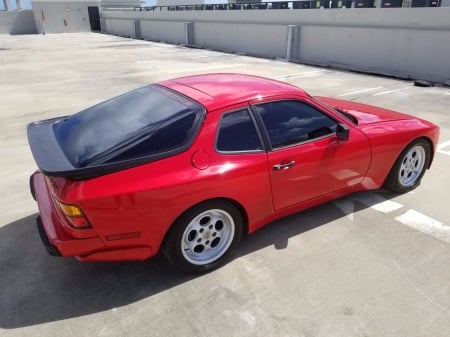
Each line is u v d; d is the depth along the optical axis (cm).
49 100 902
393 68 1214
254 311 251
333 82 1092
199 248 284
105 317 247
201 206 264
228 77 349
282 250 313
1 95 960
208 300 261
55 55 1944
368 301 258
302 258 303
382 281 277
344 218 359
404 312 249
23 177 468
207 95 292
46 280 282
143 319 246
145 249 256
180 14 2447
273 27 1675
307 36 1516
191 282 279
